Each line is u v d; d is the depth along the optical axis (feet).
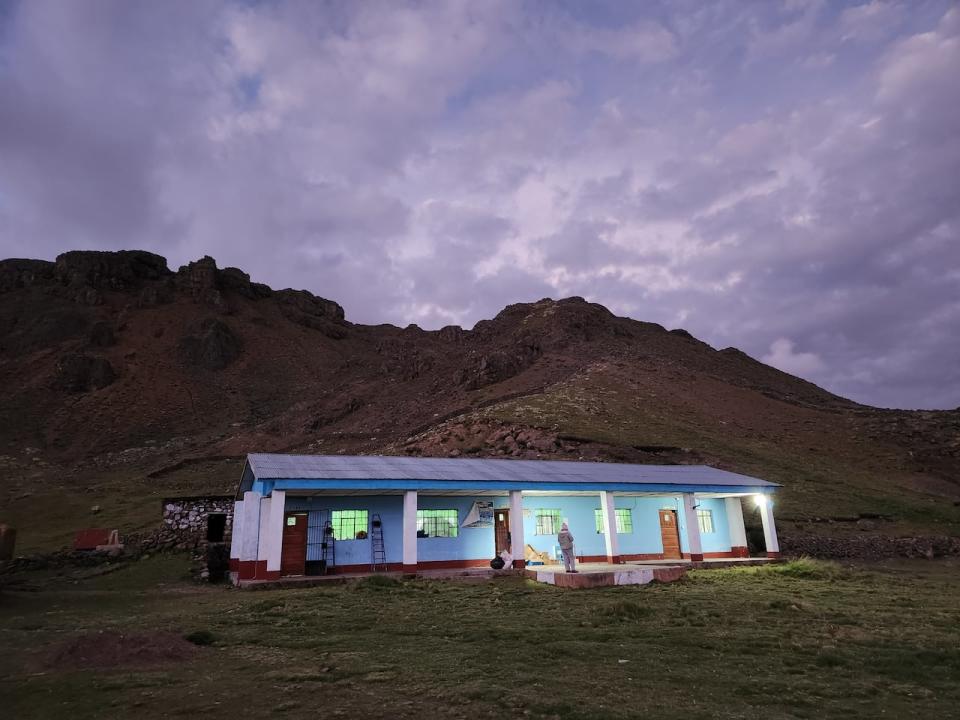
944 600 46.98
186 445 241.96
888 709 19.98
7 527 54.90
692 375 255.70
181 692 20.59
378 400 283.59
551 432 153.48
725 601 44.47
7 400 267.18
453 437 164.25
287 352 400.47
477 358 297.53
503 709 18.90
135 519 108.37
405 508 61.21
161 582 60.18
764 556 82.23
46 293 391.86
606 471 78.43
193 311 407.44
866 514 117.70
